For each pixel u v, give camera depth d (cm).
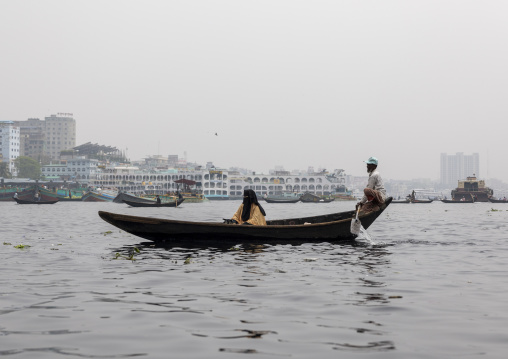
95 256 1222
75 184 15638
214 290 795
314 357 477
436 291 784
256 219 1549
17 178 16400
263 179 19075
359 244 1486
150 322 603
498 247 1421
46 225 2620
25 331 566
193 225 1423
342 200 16700
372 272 967
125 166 19700
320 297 740
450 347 504
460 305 688
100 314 642
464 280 881
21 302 714
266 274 947
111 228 2344
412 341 525
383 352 489
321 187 18825
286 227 1468
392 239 1667
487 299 727
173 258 1175
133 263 1096
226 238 1463
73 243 1554
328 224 1488
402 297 740
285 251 1309
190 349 502
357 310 660
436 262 1106
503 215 4122
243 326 585
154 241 1523
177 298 737
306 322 602
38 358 475
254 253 1266
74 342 525
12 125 19612
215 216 4200
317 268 1016
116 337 543
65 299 733
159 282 868
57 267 1042
